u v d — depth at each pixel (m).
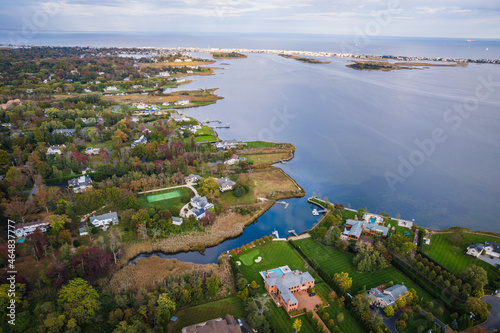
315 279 144.62
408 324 119.62
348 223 179.88
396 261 151.62
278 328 118.81
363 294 128.25
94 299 118.88
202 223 183.25
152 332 110.62
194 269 150.00
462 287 130.62
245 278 144.25
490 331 115.12
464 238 171.25
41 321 111.38
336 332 114.25
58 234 161.88
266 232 184.50
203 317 122.94
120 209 193.38
